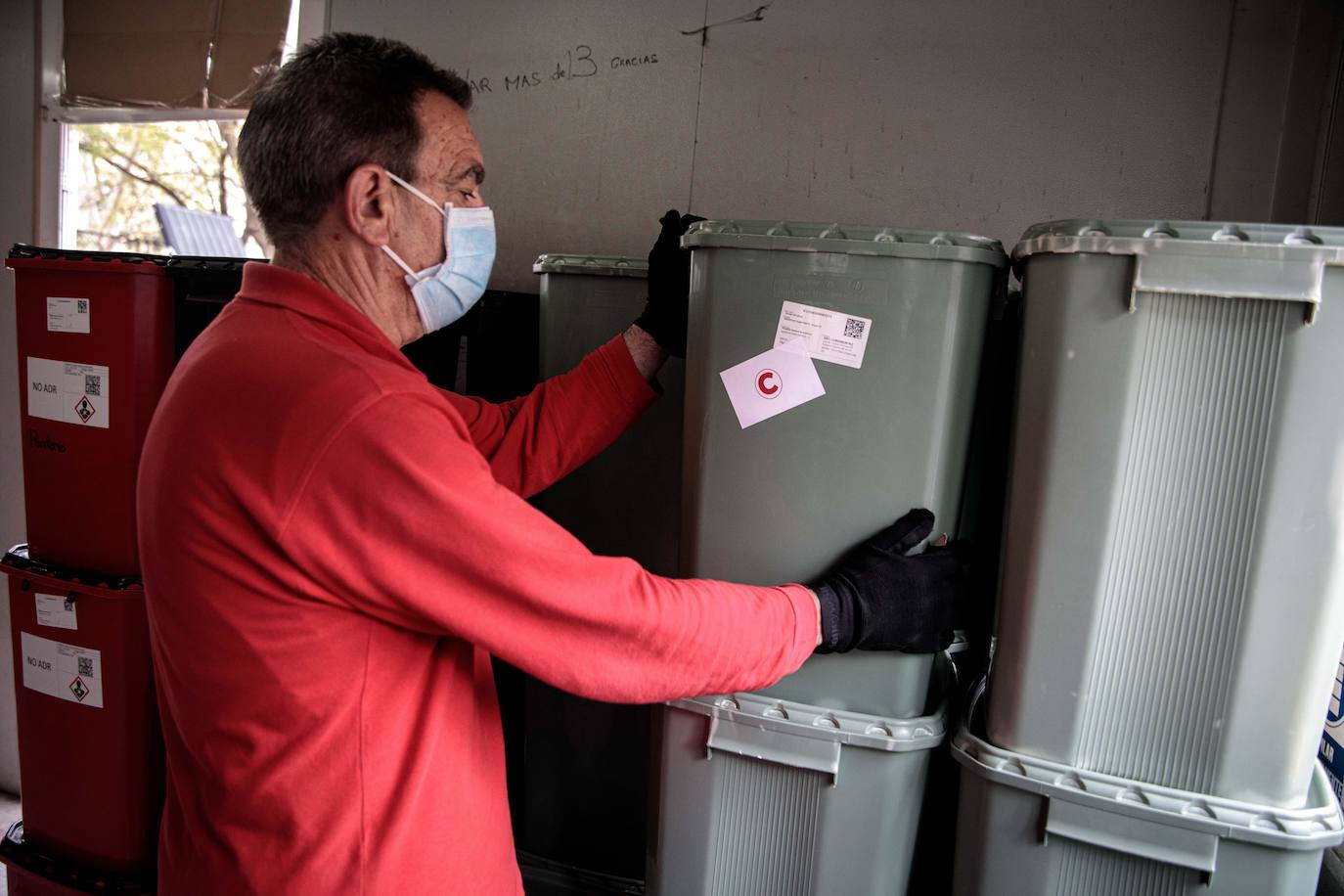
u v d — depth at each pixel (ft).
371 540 2.69
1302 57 5.53
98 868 6.31
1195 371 3.22
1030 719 3.60
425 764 3.02
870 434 3.79
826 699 3.98
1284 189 5.63
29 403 6.17
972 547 3.90
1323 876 4.62
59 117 8.60
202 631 2.84
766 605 3.20
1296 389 3.12
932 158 6.33
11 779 9.12
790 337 3.82
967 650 5.17
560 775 6.04
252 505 2.68
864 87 6.44
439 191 3.29
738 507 3.98
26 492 6.29
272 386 2.74
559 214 7.31
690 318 4.07
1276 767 3.35
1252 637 3.30
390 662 2.93
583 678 2.87
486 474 2.88
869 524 3.83
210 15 8.06
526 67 7.32
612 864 6.02
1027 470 3.52
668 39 6.90
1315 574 3.21
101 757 6.16
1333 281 3.03
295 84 3.00
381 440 2.67
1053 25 6.03
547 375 5.75
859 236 3.69
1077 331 3.33
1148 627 3.42
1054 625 3.52
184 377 2.93
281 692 2.82
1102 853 3.54
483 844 3.31
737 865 4.16
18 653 6.39
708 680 3.03
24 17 8.52
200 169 13.96
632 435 5.66
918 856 4.82
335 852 2.89
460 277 3.44
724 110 6.79
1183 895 3.45
